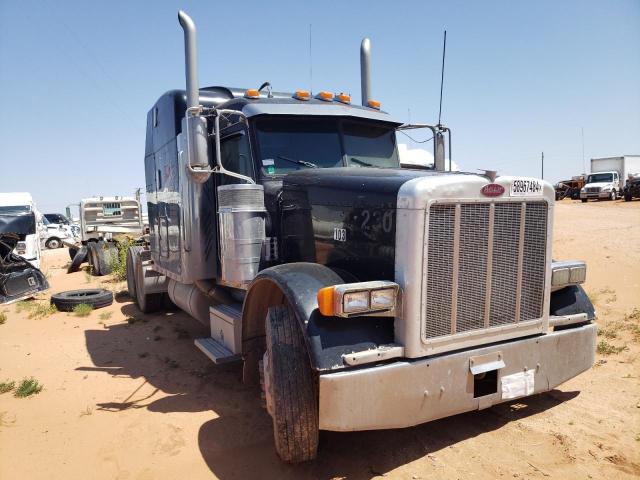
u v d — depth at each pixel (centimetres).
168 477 335
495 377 339
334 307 288
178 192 570
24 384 498
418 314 304
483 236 326
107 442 388
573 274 391
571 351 376
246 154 480
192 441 382
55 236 2697
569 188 3678
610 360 515
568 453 342
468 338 325
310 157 488
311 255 407
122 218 1708
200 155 430
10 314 869
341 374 287
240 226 432
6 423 428
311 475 327
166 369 556
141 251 880
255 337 414
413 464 336
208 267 534
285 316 332
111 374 546
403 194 309
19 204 1476
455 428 385
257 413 429
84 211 1662
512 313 344
